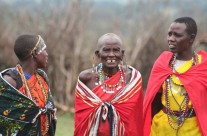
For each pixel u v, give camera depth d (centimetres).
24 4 3020
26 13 2780
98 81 1086
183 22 1103
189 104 1100
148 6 2950
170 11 3020
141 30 2791
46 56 1038
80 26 2738
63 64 2662
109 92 1076
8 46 2712
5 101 987
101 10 3412
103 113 1070
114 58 1062
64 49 2673
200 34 2783
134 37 2778
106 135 1071
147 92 1144
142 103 1100
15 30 2769
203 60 1116
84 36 2744
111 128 1066
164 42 2769
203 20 3086
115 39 1063
